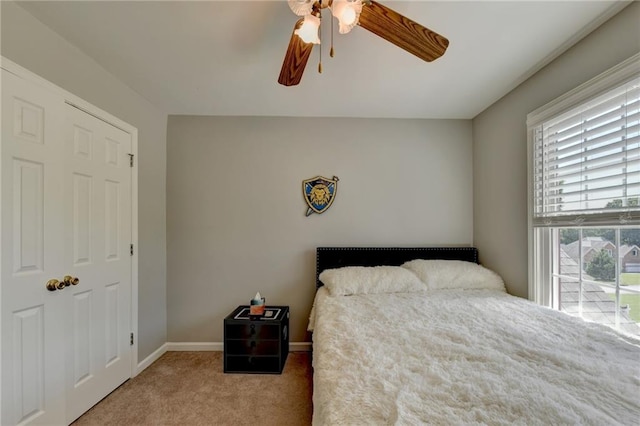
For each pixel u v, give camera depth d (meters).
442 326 1.49
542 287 1.95
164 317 2.66
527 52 1.73
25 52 1.41
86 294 1.77
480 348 1.22
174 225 2.72
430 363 1.10
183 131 2.74
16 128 1.36
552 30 1.53
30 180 1.42
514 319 1.59
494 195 2.45
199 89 2.24
